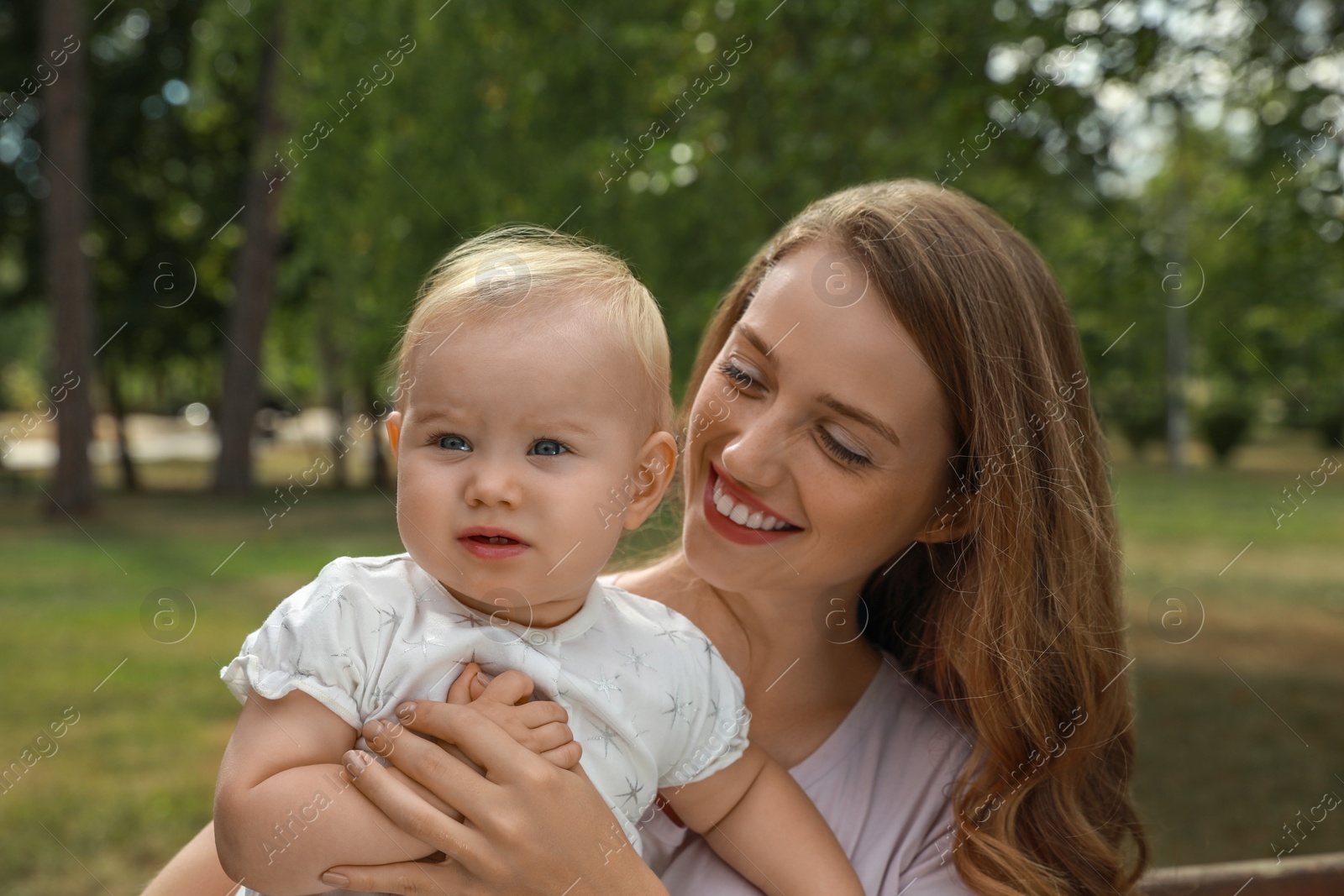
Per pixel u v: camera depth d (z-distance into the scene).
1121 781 1.49
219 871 1.25
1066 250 5.17
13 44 13.70
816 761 1.36
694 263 4.82
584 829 1.05
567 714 1.12
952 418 1.26
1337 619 6.81
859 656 1.46
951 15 4.21
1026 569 1.32
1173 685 5.32
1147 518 11.95
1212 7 3.96
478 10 5.99
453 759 1.04
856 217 1.26
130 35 14.27
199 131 14.44
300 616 1.10
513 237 1.47
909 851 1.31
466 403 1.11
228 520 10.90
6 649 5.65
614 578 1.56
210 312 14.87
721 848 1.26
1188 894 1.65
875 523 1.22
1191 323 8.66
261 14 8.39
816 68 4.57
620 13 5.35
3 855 3.24
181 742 4.38
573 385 1.13
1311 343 7.15
